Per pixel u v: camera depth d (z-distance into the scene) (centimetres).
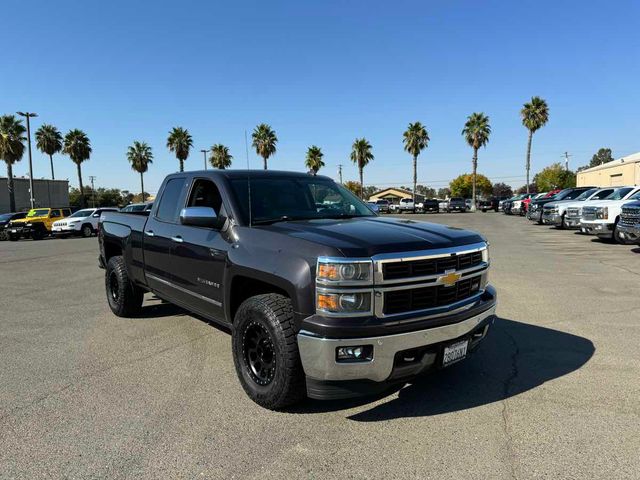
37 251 1756
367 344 309
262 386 362
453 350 351
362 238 335
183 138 5278
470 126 5775
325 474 279
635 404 364
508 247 1443
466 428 332
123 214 650
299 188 475
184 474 280
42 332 583
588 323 589
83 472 282
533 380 415
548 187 9206
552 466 283
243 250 381
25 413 362
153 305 723
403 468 284
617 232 1427
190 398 387
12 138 4062
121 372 446
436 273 338
